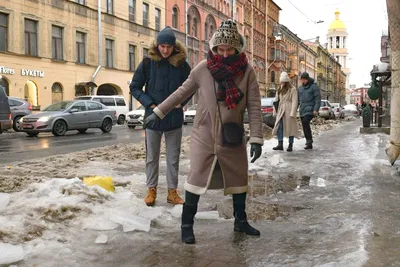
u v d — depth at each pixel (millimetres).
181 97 3564
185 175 6574
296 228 3867
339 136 14680
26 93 27812
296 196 5168
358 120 40031
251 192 5402
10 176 5777
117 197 4672
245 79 3490
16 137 17062
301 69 90750
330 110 34156
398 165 7371
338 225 3924
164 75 4660
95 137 16938
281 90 9805
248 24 64188
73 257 3086
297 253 3211
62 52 29844
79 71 31312
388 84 16203
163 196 5148
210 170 3447
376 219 4090
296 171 6949
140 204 4480
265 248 3342
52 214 3805
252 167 7176
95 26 32844
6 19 25359
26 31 26875
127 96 37031
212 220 4195
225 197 5168
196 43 49125
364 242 3393
